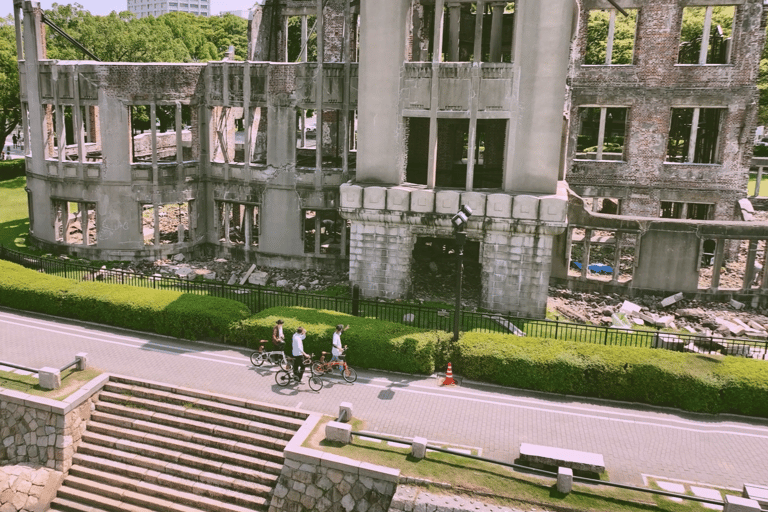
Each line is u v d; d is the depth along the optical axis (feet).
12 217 134.82
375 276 89.04
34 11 103.14
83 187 104.94
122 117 101.76
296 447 52.95
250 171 104.37
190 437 59.16
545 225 79.87
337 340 65.62
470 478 49.67
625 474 51.24
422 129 120.06
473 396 64.13
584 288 96.22
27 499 56.65
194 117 107.45
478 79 81.71
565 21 77.97
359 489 50.65
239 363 70.03
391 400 62.49
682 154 157.07
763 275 90.74
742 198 112.16
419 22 112.88
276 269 104.94
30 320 80.74
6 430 61.21
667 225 90.53
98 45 176.65
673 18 109.70
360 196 85.81
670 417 61.31
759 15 105.70
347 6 96.78
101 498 56.95
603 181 118.32
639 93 113.70
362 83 86.22
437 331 71.15
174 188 106.32
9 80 170.60
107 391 64.69
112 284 84.69
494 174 115.96
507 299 84.12
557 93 80.02
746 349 73.67
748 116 109.29
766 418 61.67
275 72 99.14
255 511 53.31
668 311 89.25
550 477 50.21
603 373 63.72
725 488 49.65
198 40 260.01
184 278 98.58
